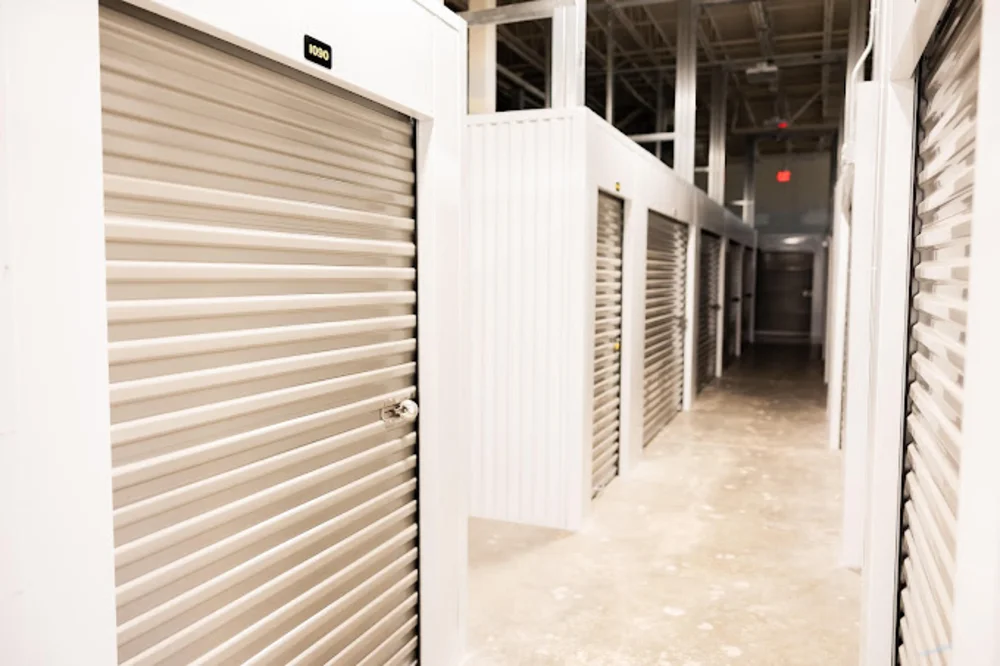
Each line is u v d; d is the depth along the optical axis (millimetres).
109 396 1417
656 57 10305
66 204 1280
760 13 8227
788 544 4020
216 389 1715
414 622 2598
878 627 2324
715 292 10047
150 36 1510
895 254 2219
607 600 3354
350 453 2203
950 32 1728
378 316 2328
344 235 2148
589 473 4414
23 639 1236
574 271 4164
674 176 6688
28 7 1204
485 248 4371
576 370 4188
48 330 1255
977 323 1157
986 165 1134
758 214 16016
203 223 1667
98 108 1335
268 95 1828
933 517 1798
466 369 2750
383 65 2150
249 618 1849
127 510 1487
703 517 4445
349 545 2207
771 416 7445
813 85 11656
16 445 1210
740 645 2965
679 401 7719
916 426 2047
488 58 5410
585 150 4102
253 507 1829
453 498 2705
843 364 6090
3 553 1201
